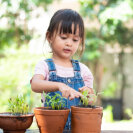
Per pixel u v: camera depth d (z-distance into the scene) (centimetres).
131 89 739
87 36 634
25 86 446
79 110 132
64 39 166
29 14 617
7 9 552
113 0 563
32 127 243
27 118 133
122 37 679
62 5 739
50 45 183
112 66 734
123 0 526
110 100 734
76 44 170
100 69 698
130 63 736
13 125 130
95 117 132
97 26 671
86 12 573
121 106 734
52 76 172
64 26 163
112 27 559
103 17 516
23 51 523
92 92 163
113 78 738
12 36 648
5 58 518
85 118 131
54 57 184
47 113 129
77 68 184
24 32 643
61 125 131
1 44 639
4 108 454
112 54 731
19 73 486
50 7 670
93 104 144
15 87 480
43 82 150
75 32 166
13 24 619
